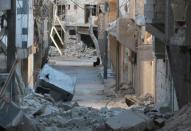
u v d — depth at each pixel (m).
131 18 29.88
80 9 73.06
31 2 27.17
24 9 24.25
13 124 12.51
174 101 18.48
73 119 16.77
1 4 15.38
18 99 17.05
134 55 31.05
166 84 21.00
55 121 16.55
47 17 43.81
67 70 52.31
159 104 21.16
